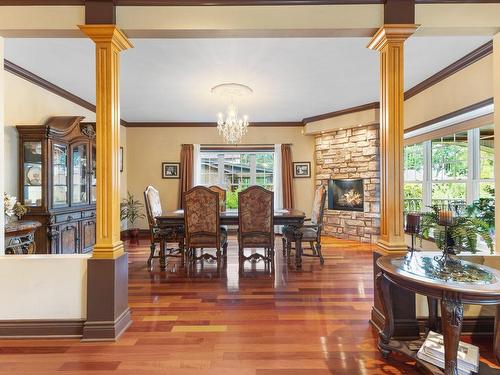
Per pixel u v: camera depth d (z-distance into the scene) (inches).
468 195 144.1
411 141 184.2
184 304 110.9
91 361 74.9
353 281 136.4
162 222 159.5
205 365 73.3
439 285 58.4
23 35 90.8
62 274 86.6
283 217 158.9
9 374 69.6
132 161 263.3
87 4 87.0
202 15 89.5
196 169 262.2
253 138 264.5
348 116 221.3
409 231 79.2
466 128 142.4
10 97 137.0
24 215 140.3
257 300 114.6
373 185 217.3
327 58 130.1
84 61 132.3
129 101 195.0
